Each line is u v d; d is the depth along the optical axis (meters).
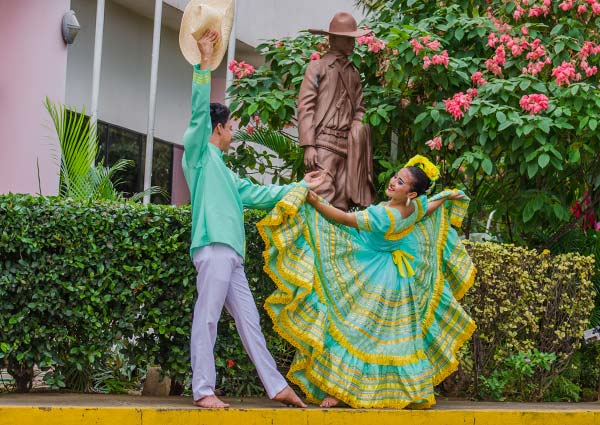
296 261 6.30
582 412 6.82
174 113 16.95
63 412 5.44
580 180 9.21
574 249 9.34
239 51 17.02
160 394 7.25
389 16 10.41
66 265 6.50
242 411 5.79
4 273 6.37
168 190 16.89
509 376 7.82
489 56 9.46
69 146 9.36
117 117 15.24
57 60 11.16
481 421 6.44
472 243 7.84
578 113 8.42
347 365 6.32
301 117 7.98
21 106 10.64
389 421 6.15
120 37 15.26
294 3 18.16
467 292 7.74
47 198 6.64
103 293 6.61
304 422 5.93
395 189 6.51
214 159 6.14
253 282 7.00
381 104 9.04
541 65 8.77
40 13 10.88
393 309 6.55
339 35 8.05
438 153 8.98
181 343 6.84
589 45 8.91
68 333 6.65
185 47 6.36
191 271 6.72
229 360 6.90
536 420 6.62
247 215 7.02
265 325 7.05
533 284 7.93
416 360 6.50
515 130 8.27
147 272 6.67
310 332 6.24
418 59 8.67
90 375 7.21
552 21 9.67
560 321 8.05
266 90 9.35
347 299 6.44
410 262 6.68
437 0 9.91
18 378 6.88
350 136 8.03
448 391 7.94
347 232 6.65
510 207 9.31
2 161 10.38
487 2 9.87
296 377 6.47
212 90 17.05
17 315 6.42
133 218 6.66
